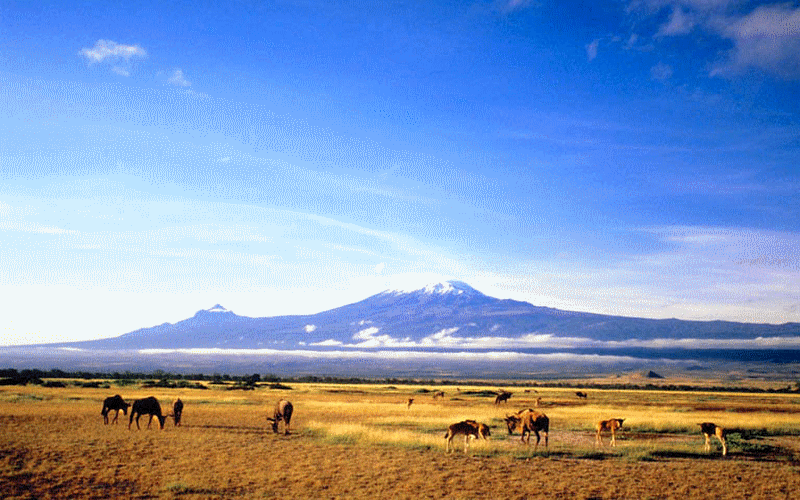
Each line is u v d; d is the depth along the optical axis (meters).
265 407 49.66
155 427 32.44
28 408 40.66
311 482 19.08
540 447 27.27
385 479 19.58
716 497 18.09
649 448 27.38
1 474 18.61
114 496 16.91
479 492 18.19
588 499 17.62
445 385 170.88
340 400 65.94
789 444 30.94
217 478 19.33
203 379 135.38
